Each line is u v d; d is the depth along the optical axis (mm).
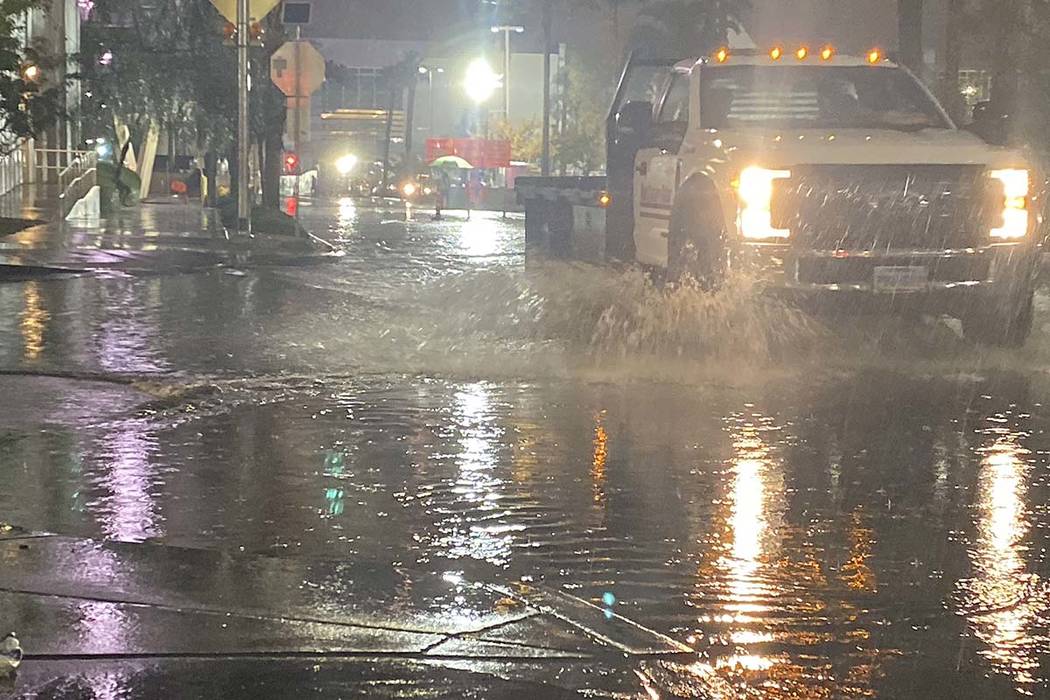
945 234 15789
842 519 9406
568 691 6422
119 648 6770
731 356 15758
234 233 37031
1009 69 41500
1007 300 16062
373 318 19234
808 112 18156
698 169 16859
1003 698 6457
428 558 8406
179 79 58125
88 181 54125
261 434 11820
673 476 10531
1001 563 8477
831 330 16625
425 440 11688
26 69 42188
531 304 19047
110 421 12117
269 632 7035
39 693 6246
